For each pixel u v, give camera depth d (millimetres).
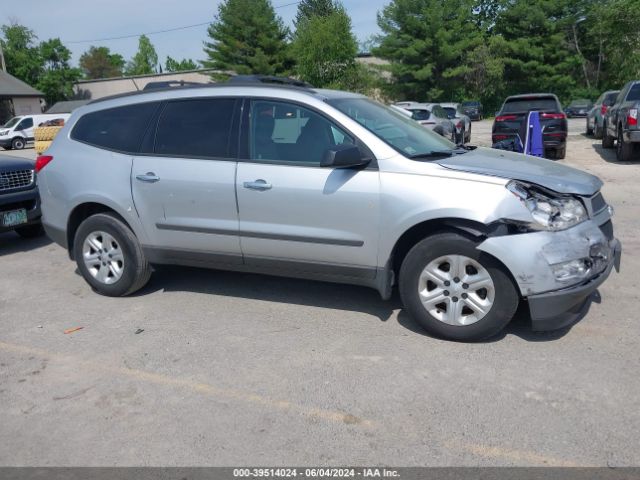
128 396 3566
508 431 3066
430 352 3984
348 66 35594
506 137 13844
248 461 2910
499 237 3797
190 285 5590
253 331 4469
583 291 3795
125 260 5156
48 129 16188
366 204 4121
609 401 3305
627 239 6660
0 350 4289
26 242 7895
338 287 5379
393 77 44219
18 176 7238
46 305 5230
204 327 4578
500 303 3916
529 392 3430
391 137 4340
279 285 5492
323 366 3857
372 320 4590
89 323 4750
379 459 2889
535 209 3793
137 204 4969
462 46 41750
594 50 45625
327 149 4230
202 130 4738
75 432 3211
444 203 3875
